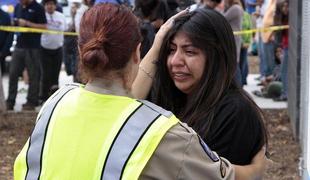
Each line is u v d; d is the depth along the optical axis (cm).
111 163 230
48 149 244
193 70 298
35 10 1105
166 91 318
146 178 230
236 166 279
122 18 242
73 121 243
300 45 848
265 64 1266
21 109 1132
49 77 1169
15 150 874
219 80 296
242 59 1232
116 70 244
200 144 243
